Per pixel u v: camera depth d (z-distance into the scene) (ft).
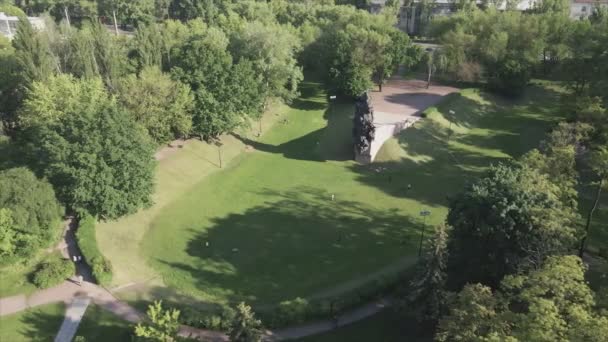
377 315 166.30
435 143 314.76
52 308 165.78
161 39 311.27
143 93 260.01
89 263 181.68
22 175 185.68
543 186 171.12
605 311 108.06
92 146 200.23
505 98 393.50
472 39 403.54
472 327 117.29
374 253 206.39
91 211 208.44
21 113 256.73
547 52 438.81
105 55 279.90
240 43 352.69
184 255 203.92
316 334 156.97
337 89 392.68
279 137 338.34
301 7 528.63
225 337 154.10
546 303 106.63
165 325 132.77
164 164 268.21
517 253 148.15
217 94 289.74
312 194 260.62
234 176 278.67
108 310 166.09
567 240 149.79
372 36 382.63
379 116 337.52
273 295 179.42
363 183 273.54
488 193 162.09
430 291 147.43
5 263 177.99
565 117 315.78
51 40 287.89
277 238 218.59
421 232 223.30
